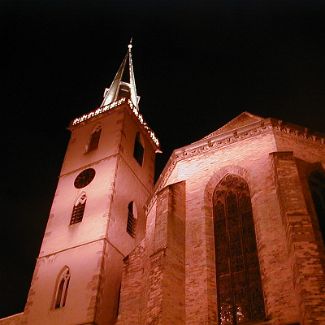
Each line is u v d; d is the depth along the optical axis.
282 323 16.98
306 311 15.48
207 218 22.78
